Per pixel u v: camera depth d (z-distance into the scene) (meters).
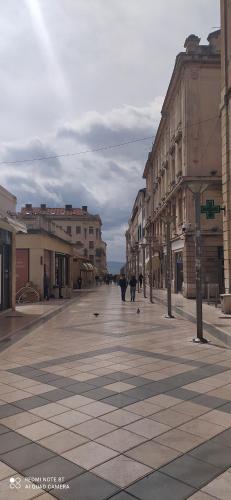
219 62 28.47
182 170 29.70
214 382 6.75
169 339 10.94
